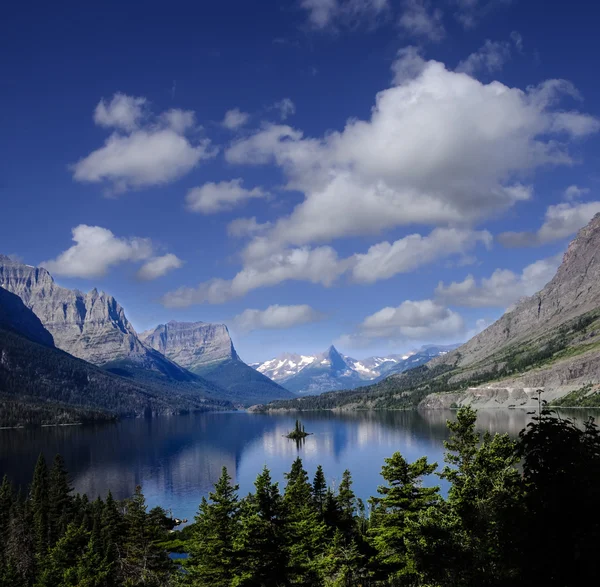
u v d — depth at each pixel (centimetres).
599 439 2322
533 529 2161
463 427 5256
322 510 8519
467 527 3369
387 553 5503
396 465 5569
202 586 5753
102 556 8088
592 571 1920
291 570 5484
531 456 2345
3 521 10600
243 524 6028
